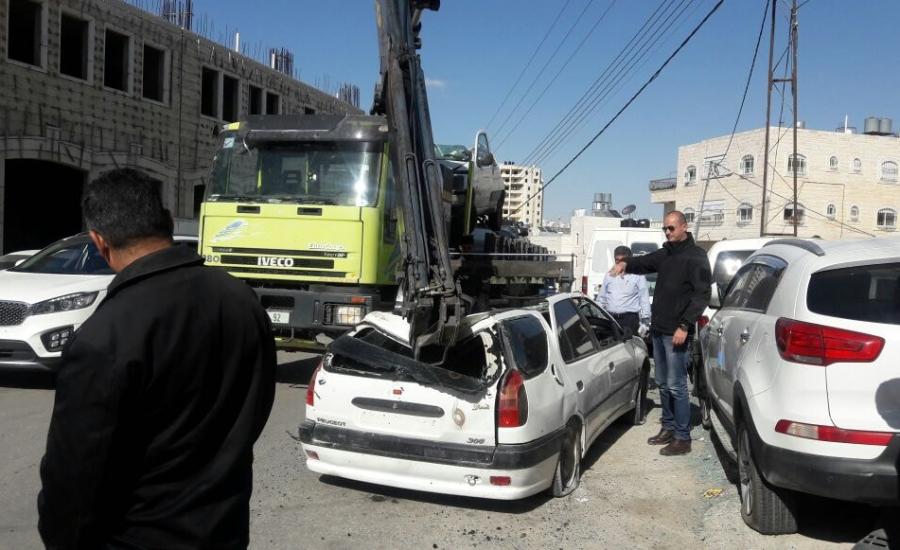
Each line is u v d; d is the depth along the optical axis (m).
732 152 49.59
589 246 14.58
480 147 11.15
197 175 23.34
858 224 48.25
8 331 8.20
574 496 5.55
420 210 5.94
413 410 5.08
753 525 4.73
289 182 8.68
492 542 4.69
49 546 1.90
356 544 4.62
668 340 6.57
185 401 2.01
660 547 4.64
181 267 2.12
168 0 23.14
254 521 4.96
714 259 10.64
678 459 6.51
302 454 6.46
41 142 17.72
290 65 29.09
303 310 8.42
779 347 4.36
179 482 2.02
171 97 22.11
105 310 1.96
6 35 16.83
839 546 4.53
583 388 5.93
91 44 19.11
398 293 8.45
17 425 7.14
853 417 3.99
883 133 51.31
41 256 9.92
